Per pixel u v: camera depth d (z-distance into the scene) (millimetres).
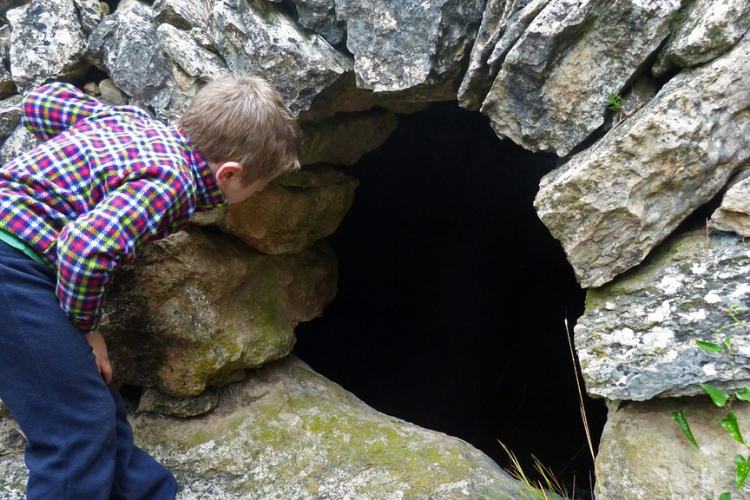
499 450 3084
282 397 1854
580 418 3324
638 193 1160
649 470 1175
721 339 1104
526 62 1228
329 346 3389
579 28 1173
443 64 1364
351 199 2098
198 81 1469
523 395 3709
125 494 1305
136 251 1016
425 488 1498
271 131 1156
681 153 1117
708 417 1152
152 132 1109
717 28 1075
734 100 1103
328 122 1725
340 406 1844
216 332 1710
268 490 1551
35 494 1079
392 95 1465
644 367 1157
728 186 1179
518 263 4012
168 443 1683
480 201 3752
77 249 950
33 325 1037
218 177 1162
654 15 1129
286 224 1878
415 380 3711
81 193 1040
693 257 1175
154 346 1658
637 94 1227
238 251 1825
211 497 1548
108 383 1312
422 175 3531
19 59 1618
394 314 3875
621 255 1214
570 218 1220
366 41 1380
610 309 1232
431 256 3951
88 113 1220
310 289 2105
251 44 1403
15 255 1048
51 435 1087
